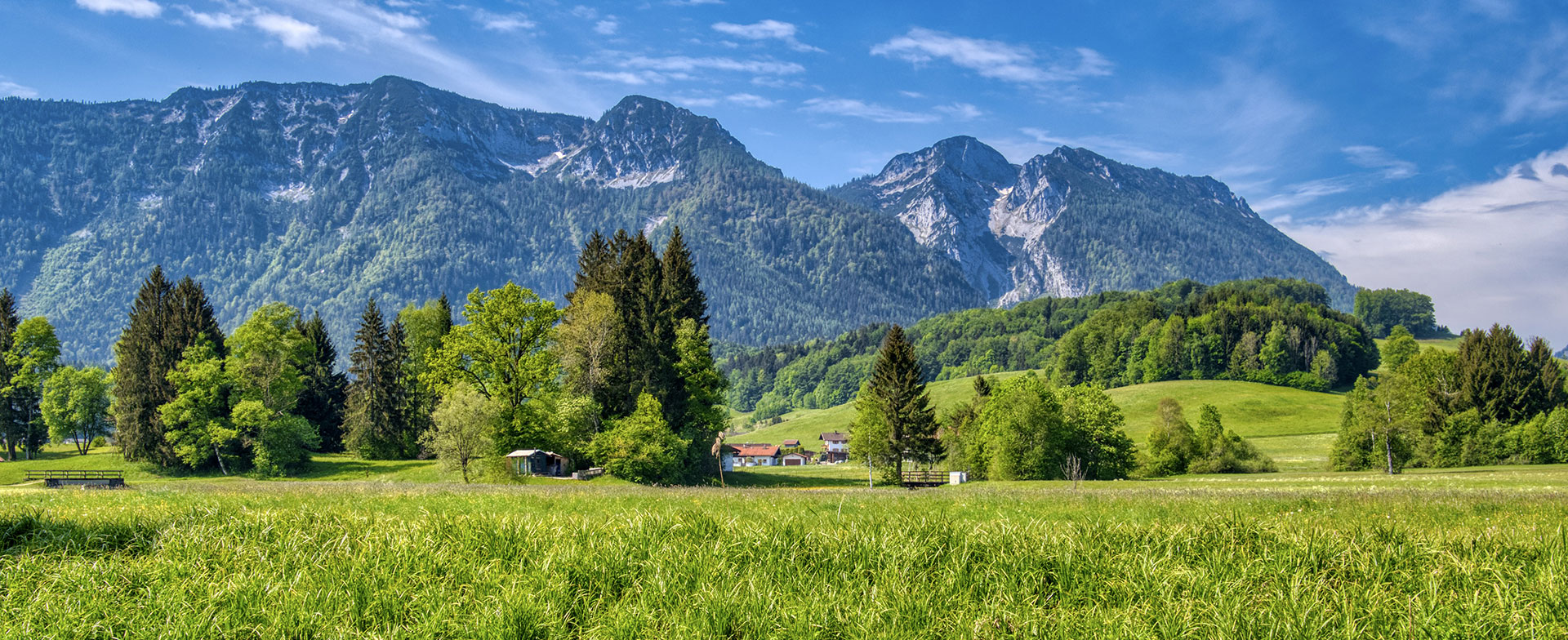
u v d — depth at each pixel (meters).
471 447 56.69
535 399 63.78
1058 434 78.81
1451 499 24.02
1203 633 8.54
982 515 18.84
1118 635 8.40
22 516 12.94
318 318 97.12
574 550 10.89
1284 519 14.54
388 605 9.27
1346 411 82.81
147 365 75.69
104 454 84.50
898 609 9.12
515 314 63.16
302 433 74.06
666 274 76.38
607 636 8.64
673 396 68.56
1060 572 10.30
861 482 77.25
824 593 9.68
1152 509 21.27
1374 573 10.14
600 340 66.69
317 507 17.78
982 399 101.12
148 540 12.02
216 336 83.00
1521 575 9.95
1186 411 144.75
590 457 62.47
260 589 9.60
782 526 12.55
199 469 74.88
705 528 12.65
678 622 8.86
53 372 88.25
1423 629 8.35
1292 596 9.09
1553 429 76.75
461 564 10.63
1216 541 11.70
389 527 12.66
